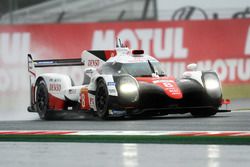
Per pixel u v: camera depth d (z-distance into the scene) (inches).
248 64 2048.5
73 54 2206.0
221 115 1386.6
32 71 1557.6
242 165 661.3
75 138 932.0
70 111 1435.8
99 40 2177.7
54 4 2416.3
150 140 890.1
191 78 1339.8
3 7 2426.2
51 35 2239.2
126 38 2146.9
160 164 676.1
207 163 678.5
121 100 1273.4
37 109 1535.4
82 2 2388.0
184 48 2095.2
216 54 2076.8
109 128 1087.6
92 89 1349.7
